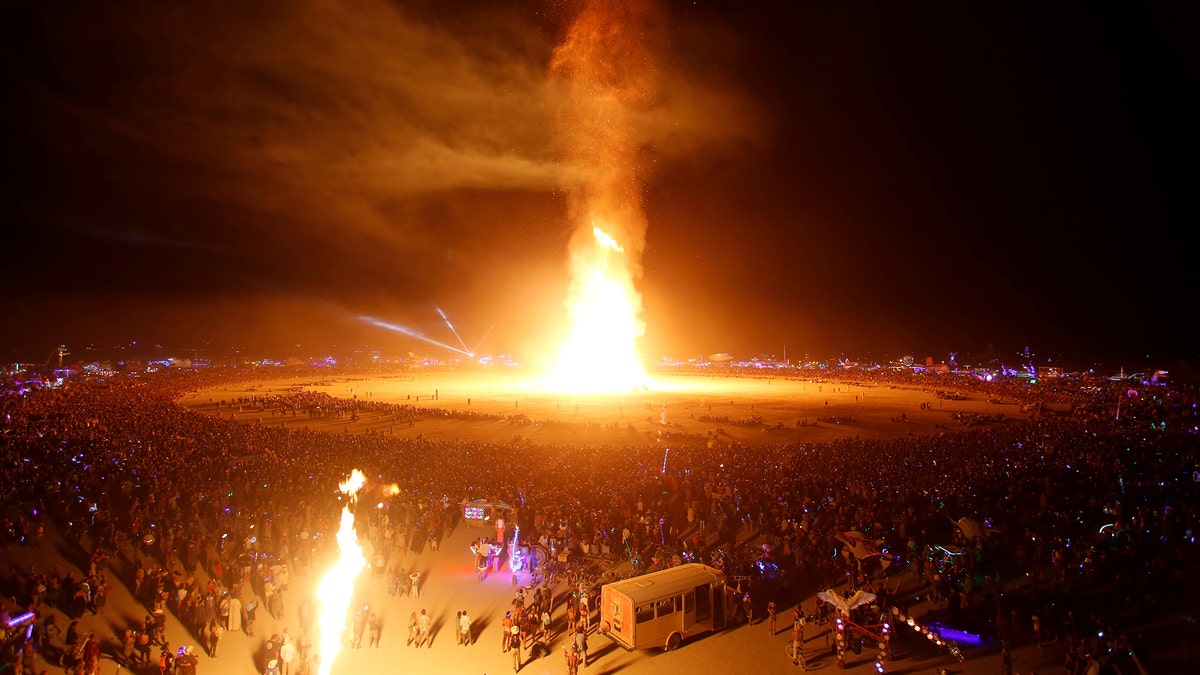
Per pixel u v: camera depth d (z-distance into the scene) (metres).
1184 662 21.14
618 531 33.25
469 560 31.50
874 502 35.56
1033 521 32.75
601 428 68.75
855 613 24.41
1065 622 23.89
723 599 25.12
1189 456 43.50
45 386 107.75
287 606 26.95
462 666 23.06
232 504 37.28
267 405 89.69
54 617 23.30
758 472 42.25
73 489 34.97
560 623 26.02
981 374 157.25
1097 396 96.50
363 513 35.53
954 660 22.38
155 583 26.05
